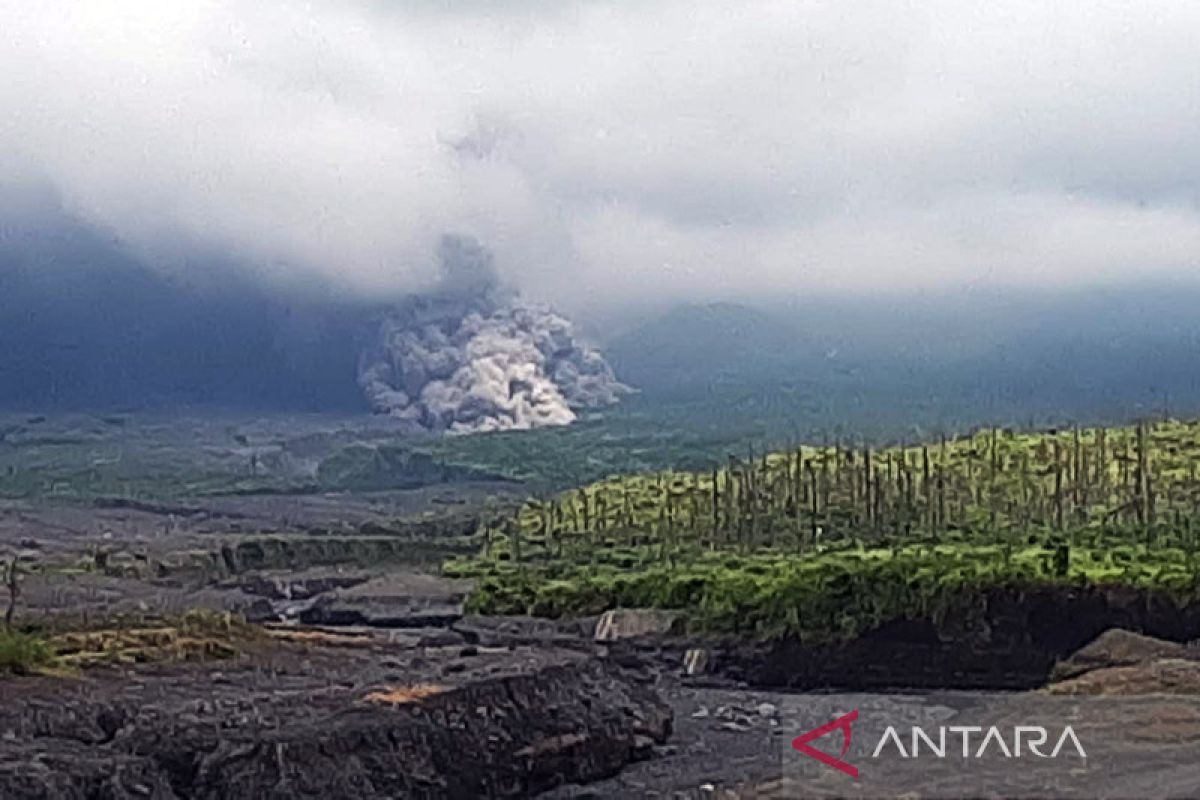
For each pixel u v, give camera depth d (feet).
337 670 313.32
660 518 587.68
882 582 407.64
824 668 405.39
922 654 399.24
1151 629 388.37
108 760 216.54
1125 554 426.92
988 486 538.88
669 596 450.71
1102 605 391.86
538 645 415.23
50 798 201.36
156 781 218.38
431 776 254.06
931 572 403.95
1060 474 519.19
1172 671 335.88
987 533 486.38
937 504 525.75
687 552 531.91
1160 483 515.09
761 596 423.23
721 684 411.54
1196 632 386.52
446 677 300.20
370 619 493.36
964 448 599.16
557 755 282.56
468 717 276.21
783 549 513.45
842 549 488.85
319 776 234.79
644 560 529.86
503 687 292.81
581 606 470.80
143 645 323.16
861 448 615.98
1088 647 377.09
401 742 254.06
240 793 224.94
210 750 229.04
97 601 461.37
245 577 576.61
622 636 447.01
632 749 301.22
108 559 587.27
